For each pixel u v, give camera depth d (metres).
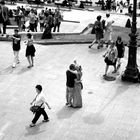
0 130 16.67
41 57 25.17
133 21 20.70
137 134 16.56
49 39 29.11
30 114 18.02
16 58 23.61
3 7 28.12
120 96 19.94
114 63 22.00
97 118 17.73
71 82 18.14
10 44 27.48
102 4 53.00
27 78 21.91
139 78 21.42
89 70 23.16
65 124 17.19
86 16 44.66
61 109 18.44
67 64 24.14
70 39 29.09
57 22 33.25
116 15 47.25
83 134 16.47
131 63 21.39
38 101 16.53
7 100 19.30
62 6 50.03
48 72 22.81
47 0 54.09
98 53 26.05
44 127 16.92
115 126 17.12
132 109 18.66
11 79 21.70
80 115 17.95
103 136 16.33
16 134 16.41
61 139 16.09
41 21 33.88
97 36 26.42
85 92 20.27
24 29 34.41
